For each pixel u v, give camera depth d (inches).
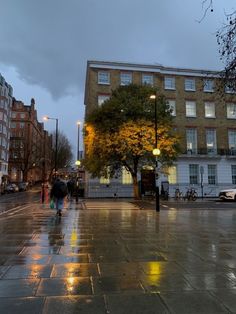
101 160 1215.6
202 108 1670.8
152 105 1196.5
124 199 1296.8
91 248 296.2
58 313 148.0
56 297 167.8
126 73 1608.0
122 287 184.5
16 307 154.4
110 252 279.3
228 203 1029.2
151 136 1140.5
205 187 1585.9
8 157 3038.9
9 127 3036.4
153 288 183.2
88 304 158.7
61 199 596.1
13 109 3693.4
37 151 3240.7
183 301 163.5
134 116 1180.5
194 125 1651.1
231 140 1684.3
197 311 151.0
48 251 281.4
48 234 377.4
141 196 1291.8
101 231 404.8
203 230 417.4
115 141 1139.9
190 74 1681.8
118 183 1512.1
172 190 1549.0
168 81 1660.9
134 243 323.3
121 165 1316.4
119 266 232.1
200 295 172.2
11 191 2095.2
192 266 233.1
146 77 1628.9
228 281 196.9
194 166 1601.9
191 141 1642.5
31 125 3750.0
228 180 1617.9
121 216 600.1
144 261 247.4
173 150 1184.2
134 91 1256.2
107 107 1184.8
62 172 2618.1
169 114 1259.8
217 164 1619.1
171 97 1646.2
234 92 334.6
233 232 399.9
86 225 462.6
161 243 323.9
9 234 376.5
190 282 194.5
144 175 1294.3
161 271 219.1
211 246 309.0
